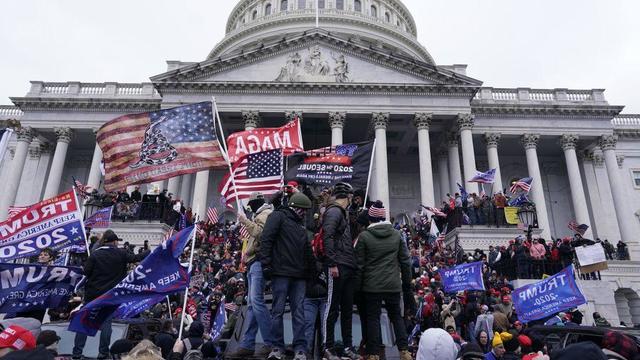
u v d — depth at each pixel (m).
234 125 47.19
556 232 50.81
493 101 47.94
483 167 52.66
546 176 52.94
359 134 50.56
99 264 9.23
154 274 8.46
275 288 7.26
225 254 26.88
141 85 50.72
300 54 45.75
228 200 14.55
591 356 4.34
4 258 10.61
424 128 43.69
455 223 33.78
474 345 6.55
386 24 71.69
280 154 14.65
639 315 32.56
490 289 20.30
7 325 7.62
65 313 12.91
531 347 9.27
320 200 10.75
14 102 48.31
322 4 72.12
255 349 7.71
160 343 9.27
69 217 11.17
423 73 45.19
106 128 12.17
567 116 48.47
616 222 46.91
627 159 52.22
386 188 41.41
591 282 25.19
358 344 8.10
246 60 45.31
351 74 45.31
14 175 46.47
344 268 7.27
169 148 11.84
